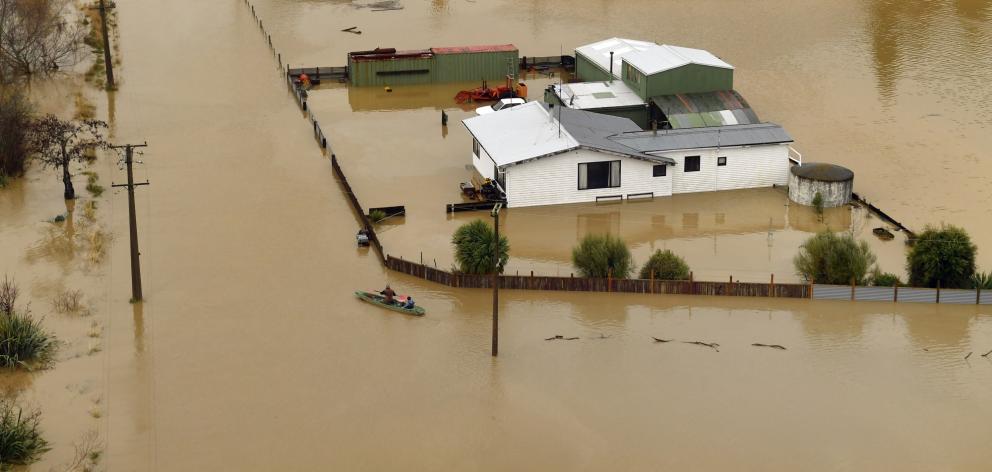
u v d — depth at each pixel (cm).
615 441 3791
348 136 7200
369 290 4941
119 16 10588
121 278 5056
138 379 4175
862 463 3656
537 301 4847
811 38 9550
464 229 5022
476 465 3659
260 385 4144
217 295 4881
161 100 7938
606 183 6047
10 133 6291
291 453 3722
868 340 4497
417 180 6388
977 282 4862
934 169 6494
